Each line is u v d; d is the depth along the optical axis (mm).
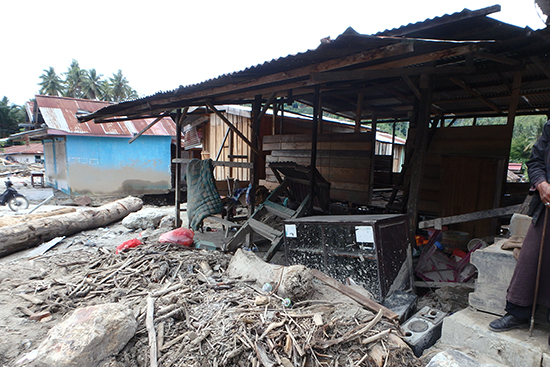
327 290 3346
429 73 3766
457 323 2609
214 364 2344
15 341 2764
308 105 9586
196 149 16453
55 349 2266
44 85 62656
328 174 7484
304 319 2695
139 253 4453
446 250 4465
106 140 12594
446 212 4930
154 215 7562
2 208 10648
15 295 3600
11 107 57469
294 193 6238
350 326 2652
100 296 3531
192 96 5262
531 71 5195
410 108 8984
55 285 3826
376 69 3408
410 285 3730
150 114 7930
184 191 14383
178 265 4074
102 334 2359
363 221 3322
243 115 10195
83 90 61062
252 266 3742
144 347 2535
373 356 2365
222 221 6141
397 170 18188
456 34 2881
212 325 2709
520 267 2301
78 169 12203
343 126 12719
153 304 3043
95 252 5320
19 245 5820
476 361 2150
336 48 2781
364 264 3414
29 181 21250
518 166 28984
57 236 6645
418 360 2396
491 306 2689
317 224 3801
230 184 8414
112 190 12914
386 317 2771
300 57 3033
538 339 2287
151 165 13547
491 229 4578
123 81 67562
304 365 2318
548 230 2156
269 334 2516
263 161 10484
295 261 4258
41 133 12477
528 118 40219
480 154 4992
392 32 2754
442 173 4926
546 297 2193
